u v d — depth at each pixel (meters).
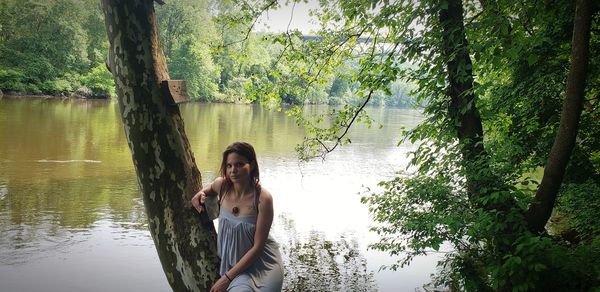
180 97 3.02
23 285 6.04
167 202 3.00
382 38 6.26
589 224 6.60
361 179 13.98
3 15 44.41
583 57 3.92
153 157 2.96
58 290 5.95
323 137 6.79
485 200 4.48
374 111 68.44
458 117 5.00
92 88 48.91
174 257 3.03
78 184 11.52
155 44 2.98
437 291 6.35
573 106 4.05
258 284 2.81
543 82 6.95
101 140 18.64
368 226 9.35
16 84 42.75
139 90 2.91
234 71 62.78
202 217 3.06
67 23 46.34
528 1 5.31
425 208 5.58
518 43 4.88
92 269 6.63
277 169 14.98
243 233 2.85
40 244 7.48
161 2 2.97
